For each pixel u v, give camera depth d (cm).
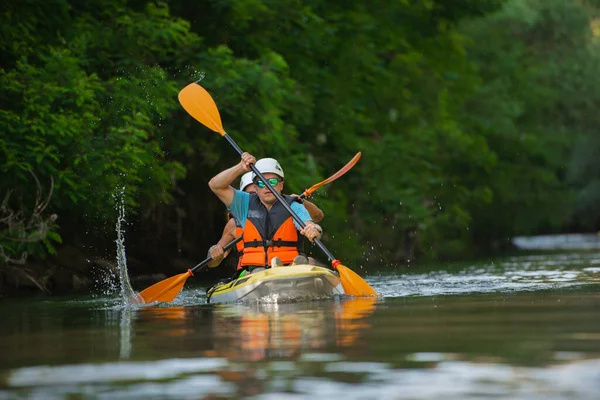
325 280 2025
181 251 4331
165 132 3662
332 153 5162
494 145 7994
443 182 6200
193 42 3678
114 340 1320
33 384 972
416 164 5669
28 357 1167
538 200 8706
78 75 3053
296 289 1980
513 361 1020
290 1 4312
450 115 6750
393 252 5453
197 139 3769
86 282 3378
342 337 1251
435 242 5944
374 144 5362
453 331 1285
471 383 914
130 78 3366
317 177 4209
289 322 1471
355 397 865
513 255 5272
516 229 8819
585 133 9281
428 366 1007
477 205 7556
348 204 5312
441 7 5772
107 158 3034
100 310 1962
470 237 7944
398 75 5641
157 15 3612
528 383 907
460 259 4991
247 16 3888
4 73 2938
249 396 884
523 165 8425
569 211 10100
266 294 1988
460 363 1020
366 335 1265
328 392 890
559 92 8938
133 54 3500
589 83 8956
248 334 1323
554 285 2262
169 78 3638
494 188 7894
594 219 10925
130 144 3122
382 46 5491
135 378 990
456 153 6494
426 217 5556
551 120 9025
